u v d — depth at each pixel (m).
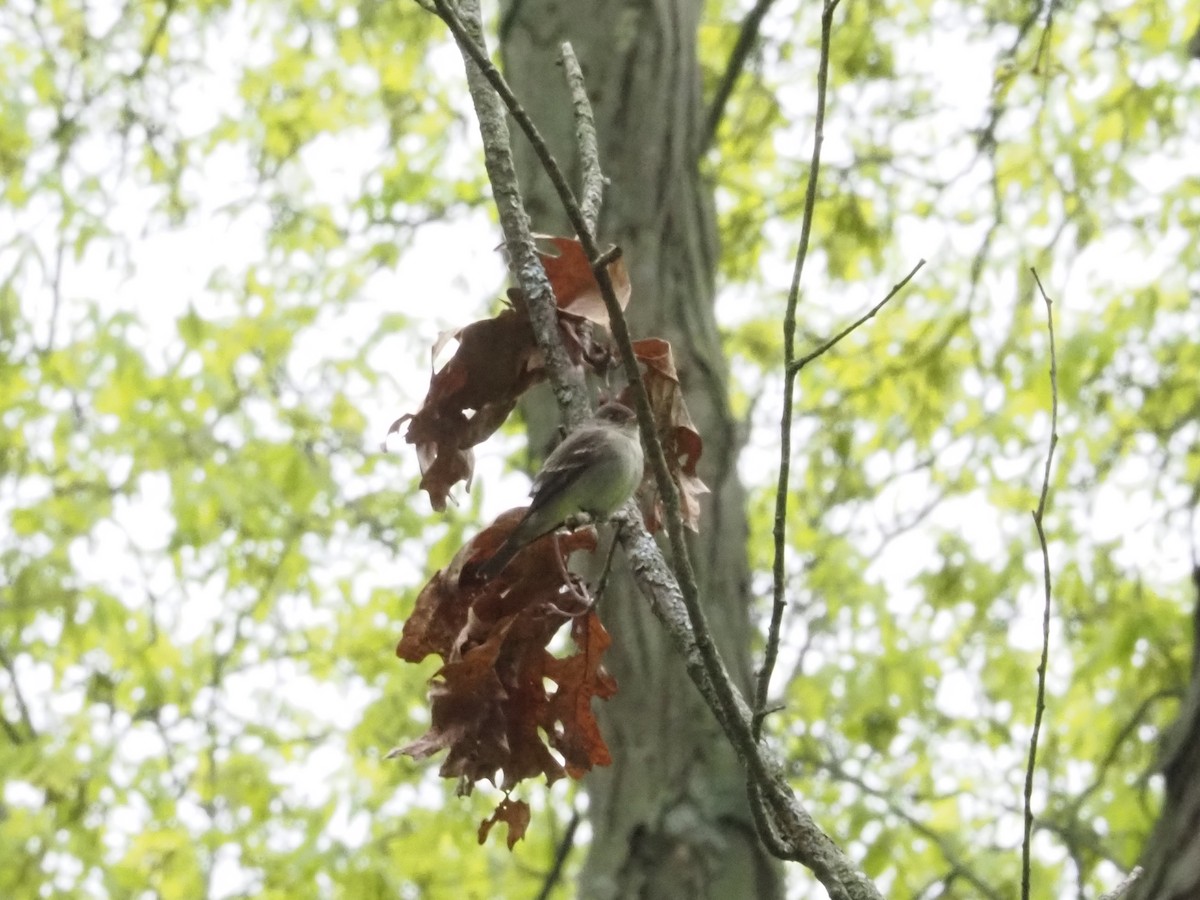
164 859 8.54
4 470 9.84
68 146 9.70
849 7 9.86
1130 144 9.41
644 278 5.34
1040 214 9.70
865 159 9.72
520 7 5.77
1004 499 9.73
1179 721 5.03
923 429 9.51
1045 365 9.02
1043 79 7.59
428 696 3.09
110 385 9.66
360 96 10.77
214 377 9.66
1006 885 9.06
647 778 4.80
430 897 9.23
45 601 9.23
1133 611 8.21
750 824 4.75
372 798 9.27
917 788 10.04
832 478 10.51
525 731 3.09
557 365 3.22
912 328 10.30
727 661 4.95
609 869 4.74
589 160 3.55
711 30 9.97
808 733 9.75
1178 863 4.62
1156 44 9.00
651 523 3.32
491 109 3.45
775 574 2.59
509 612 3.12
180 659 10.12
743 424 9.95
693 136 5.80
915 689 9.36
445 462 3.38
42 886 8.27
